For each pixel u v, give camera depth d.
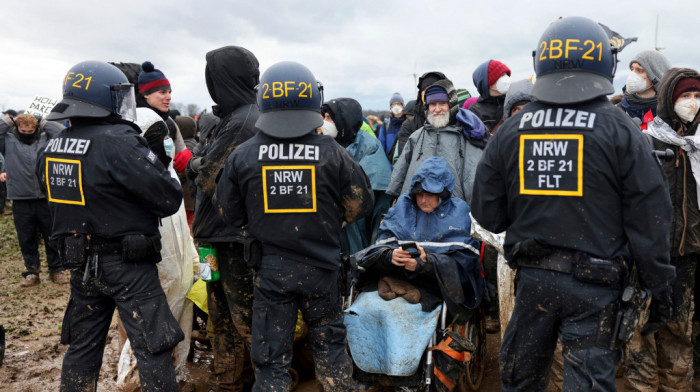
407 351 3.36
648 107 4.60
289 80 2.99
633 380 3.46
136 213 3.10
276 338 3.05
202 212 3.46
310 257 3.00
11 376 4.17
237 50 3.45
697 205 3.18
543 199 2.51
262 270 3.03
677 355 3.44
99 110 3.07
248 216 3.07
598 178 2.40
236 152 3.08
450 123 4.54
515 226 2.64
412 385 3.43
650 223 2.36
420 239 3.75
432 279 3.63
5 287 6.89
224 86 3.46
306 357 3.92
